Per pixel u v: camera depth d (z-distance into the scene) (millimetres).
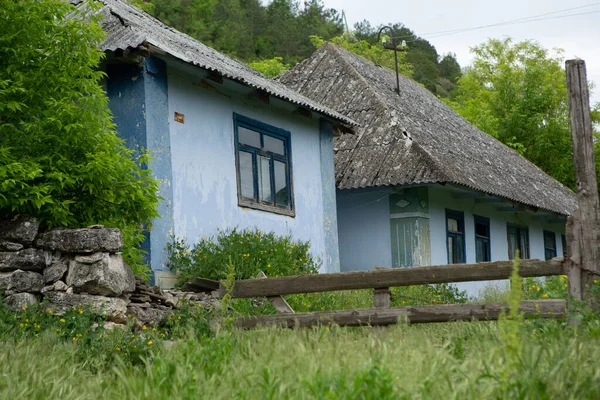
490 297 15273
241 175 13289
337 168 17609
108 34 11094
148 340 7203
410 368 4543
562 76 39000
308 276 8617
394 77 24297
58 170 8359
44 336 7074
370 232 18016
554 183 26906
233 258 11281
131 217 9164
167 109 11586
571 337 5996
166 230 11281
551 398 4172
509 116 35125
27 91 8492
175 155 11664
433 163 16781
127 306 8289
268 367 4707
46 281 8125
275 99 13664
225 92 12992
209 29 52812
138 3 28688
